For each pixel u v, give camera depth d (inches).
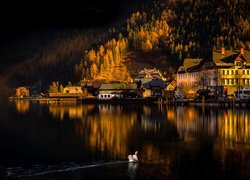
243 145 1663.4
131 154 1486.2
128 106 5339.6
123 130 2236.7
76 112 4037.9
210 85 5807.1
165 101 5940.0
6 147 1678.2
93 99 7037.4
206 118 2925.7
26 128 2415.1
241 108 4146.2
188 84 6811.0
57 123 2733.8
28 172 1251.8
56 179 1174.3
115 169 1272.1
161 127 2363.4
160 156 1450.5
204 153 1493.6
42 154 1515.7
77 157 1449.3
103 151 1558.8
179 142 1760.6
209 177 1167.6
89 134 2080.5
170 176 1182.3
